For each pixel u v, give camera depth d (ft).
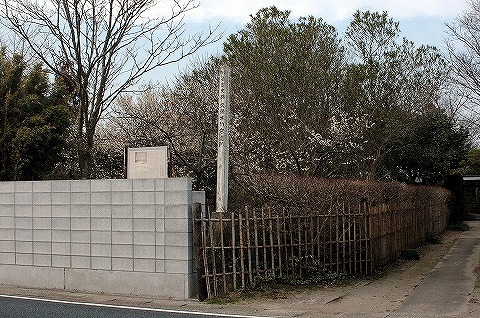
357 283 35.91
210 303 30.32
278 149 57.11
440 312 27.58
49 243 35.63
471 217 110.11
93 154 56.08
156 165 35.94
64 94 54.19
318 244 35.42
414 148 88.53
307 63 70.28
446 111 107.65
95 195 34.19
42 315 27.22
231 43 71.10
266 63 67.77
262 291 32.50
